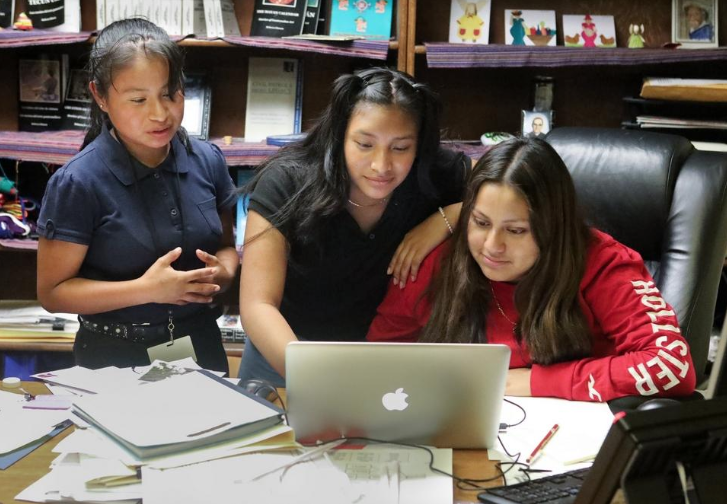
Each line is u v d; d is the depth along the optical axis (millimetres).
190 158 2020
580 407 1593
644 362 1590
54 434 1440
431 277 1800
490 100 3113
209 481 1251
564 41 3031
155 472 1263
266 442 1364
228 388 1494
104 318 1955
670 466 902
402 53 2848
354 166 1676
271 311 1661
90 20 3055
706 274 1942
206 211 2020
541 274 1670
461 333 1742
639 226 2025
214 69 3104
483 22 3012
